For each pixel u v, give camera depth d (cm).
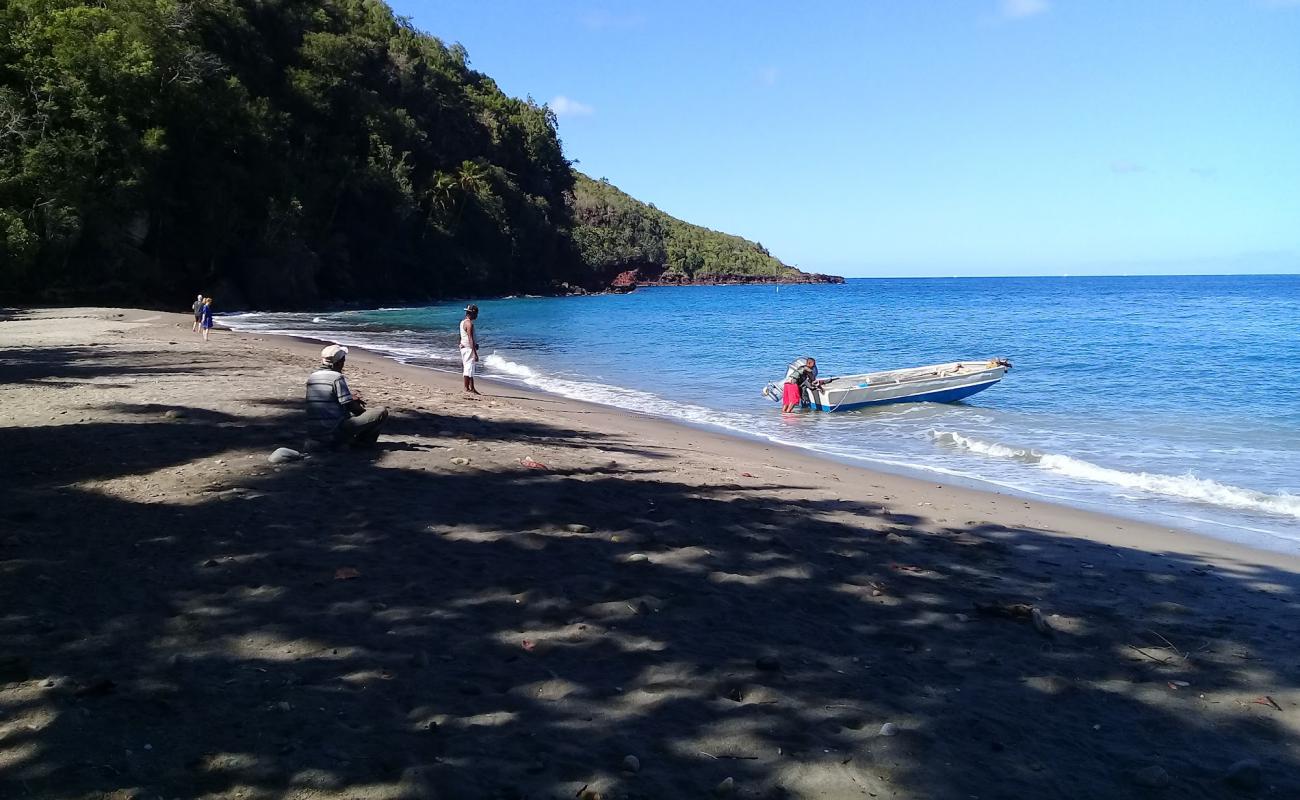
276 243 6294
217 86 5919
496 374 2427
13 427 1038
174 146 5641
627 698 424
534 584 582
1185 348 3161
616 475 979
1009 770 377
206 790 321
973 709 436
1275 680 496
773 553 695
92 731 358
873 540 771
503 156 10156
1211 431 1565
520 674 444
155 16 5659
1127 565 745
